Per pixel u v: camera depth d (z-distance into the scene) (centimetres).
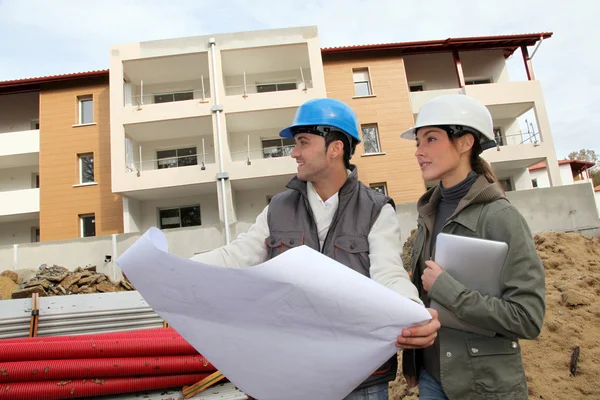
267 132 2100
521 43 2152
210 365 207
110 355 205
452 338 182
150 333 231
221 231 1684
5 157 2084
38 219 2158
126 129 1962
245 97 1925
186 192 1975
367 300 134
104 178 1998
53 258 1666
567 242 772
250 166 1858
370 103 2052
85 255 1666
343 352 138
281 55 2055
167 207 2034
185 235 1684
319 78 1950
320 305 135
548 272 644
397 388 431
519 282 167
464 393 176
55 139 2042
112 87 1936
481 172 201
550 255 710
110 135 1956
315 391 144
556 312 478
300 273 134
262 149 2094
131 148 2033
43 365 197
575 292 494
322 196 201
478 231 183
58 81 2098
